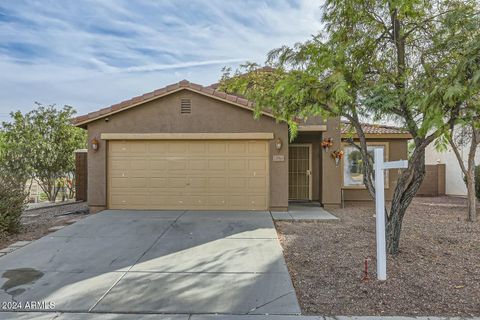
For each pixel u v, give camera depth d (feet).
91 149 35.73
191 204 35.91
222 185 35.91
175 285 16.07
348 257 19.72
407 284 15.74
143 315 13.17
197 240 23.95
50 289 15.57
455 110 16.08
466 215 35.01
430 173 58.90
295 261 19.45
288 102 21.22
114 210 35.37
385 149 46.06
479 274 16.94
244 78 25.14
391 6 18.53
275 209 35.53
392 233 20.08
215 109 35.50
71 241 23.65
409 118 18.40
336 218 31.53
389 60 21.26
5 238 24.18
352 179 46.03
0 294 15.05
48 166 51.34
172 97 35.65
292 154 46.80
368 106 18.15
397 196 19.89
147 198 35.94
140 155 35.96
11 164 48.39
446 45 18.53
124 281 16.55
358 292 15.03
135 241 23.68
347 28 21.16
